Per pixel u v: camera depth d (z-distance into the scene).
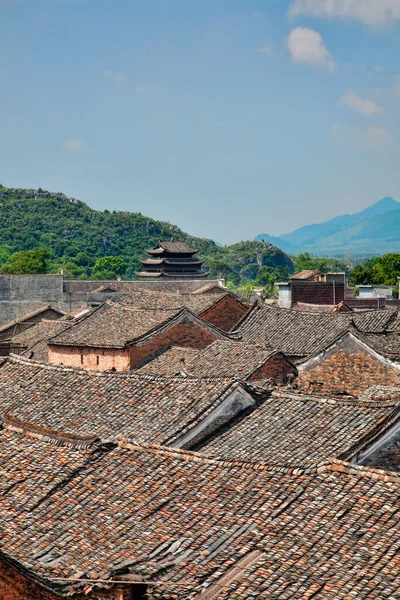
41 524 24.75
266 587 20.81
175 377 36.66
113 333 58.75
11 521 24.89
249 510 23.89
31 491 26.27
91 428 35.00
